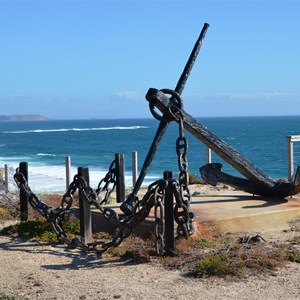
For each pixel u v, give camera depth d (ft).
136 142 273.54
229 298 18.08
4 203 37.58
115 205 32.42
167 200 23.25
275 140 254.68
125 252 23.71
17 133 454.40
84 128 606.96
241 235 27.17
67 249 25.48
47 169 117.60
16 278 20.94
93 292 19.02
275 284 19.39
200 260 21.57
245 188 33.73
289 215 29.84
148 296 18.44
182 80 29.50
